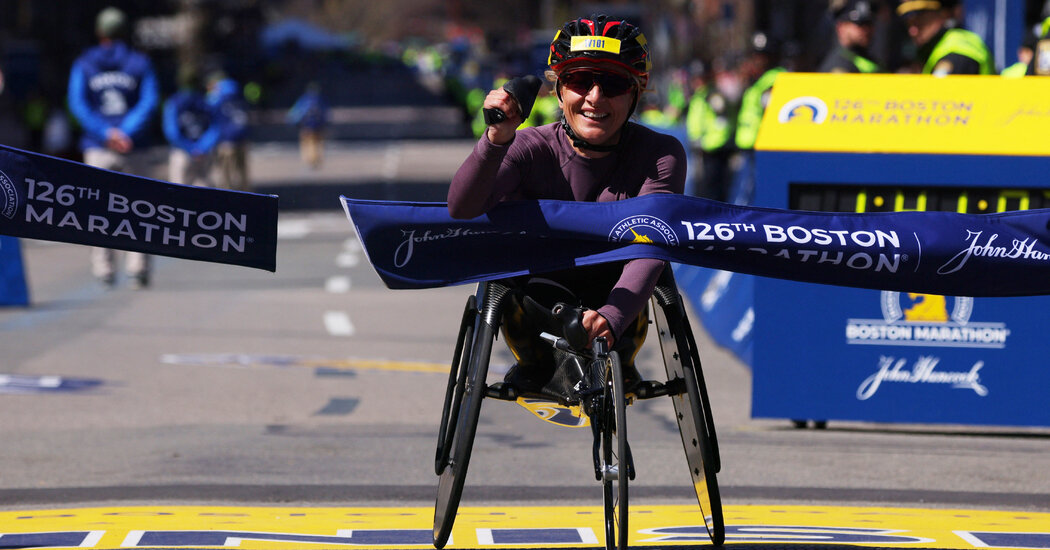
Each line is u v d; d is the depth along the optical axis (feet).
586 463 68.28
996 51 134.10
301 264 171.83
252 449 71.41
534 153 44.96
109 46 140.87
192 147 163.02
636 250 44.62
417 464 67.82
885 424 79.97
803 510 58.03
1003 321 72.28
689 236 45.03
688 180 189.26
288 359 103.04
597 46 43.42
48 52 508.12
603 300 46.47
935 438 75.15
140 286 150.20
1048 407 72.13
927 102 72.02
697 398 44.19
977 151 70.79
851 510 58.23
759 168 72.18
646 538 52.65
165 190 45.09
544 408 46.47
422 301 138.72
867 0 93.66
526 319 45.24
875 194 71.92
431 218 44.32
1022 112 71.31
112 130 139.33
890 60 188.65
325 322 123.44
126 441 73.41
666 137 45.88
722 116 180.14
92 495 60.59
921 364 72.95
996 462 68.49
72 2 551.18
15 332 116.26
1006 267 47.67
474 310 45.68
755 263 46.01
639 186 45.47
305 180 310.24
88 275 162.91
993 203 71.20
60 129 365.40
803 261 46.44
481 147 42.24
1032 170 70.38
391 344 111.24
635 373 46.70
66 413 81.76
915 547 51.26
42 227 44.65
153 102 141.08
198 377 94.63
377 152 424.87
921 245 46.98
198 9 585.22
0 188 44.24
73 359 102.27
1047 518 56.80
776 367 74.13
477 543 51.96
